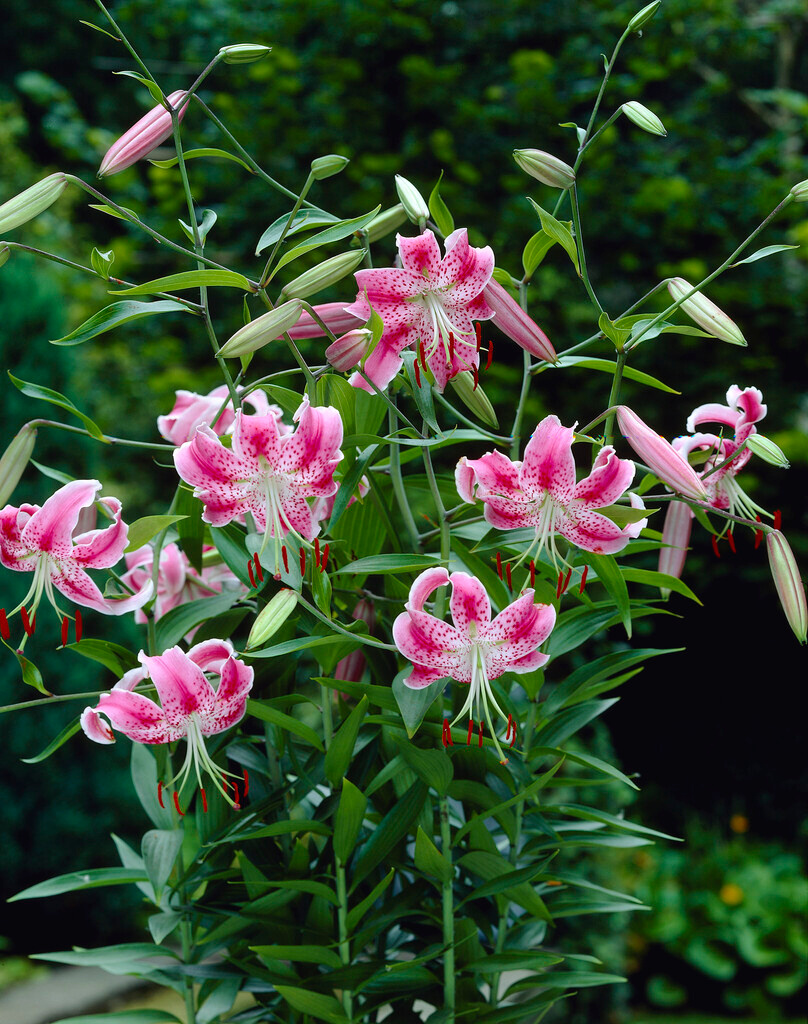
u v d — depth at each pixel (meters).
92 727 1.38
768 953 4.12
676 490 1.37
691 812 5.27
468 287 1.41
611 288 4.88
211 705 1.37
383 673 1.49
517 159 1.42
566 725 1.54
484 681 1.38
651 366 4.86
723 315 1.40
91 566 1.41
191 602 1.46
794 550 5.06
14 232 5.41
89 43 7.55
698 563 5.10
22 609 1.40
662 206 4.73
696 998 4.21
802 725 5.21
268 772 1.55
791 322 4.91
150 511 5.41
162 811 1.53
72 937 4.03
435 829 1.56
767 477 5.10
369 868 1.46
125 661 1.46
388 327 1.42
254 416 1.37
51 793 3.78
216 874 1.45
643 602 1.48
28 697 3.73
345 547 1.52
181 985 1.52
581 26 4.99
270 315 1.36
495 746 1.46
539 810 1.51
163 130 1.44
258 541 1.39
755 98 5.38
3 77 7.58
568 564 1.41
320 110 4.93
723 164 4.97
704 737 5.35
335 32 4.94
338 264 1.40
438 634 1.37
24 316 3.80
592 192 4.73
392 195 4.97
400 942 1.59
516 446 1.46
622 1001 3.71
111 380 5.50
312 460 1.38
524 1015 1.47
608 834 1.52
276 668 1.48
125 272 5.39
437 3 4.90
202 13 5.27
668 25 4.84
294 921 1.51
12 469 1.39
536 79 4.74
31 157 7.17
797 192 1.38
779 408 5.04
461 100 4.76
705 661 5.36
